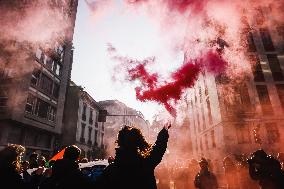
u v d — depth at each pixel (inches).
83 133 1389.0
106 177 80.8
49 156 1045.8
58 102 1098.7
